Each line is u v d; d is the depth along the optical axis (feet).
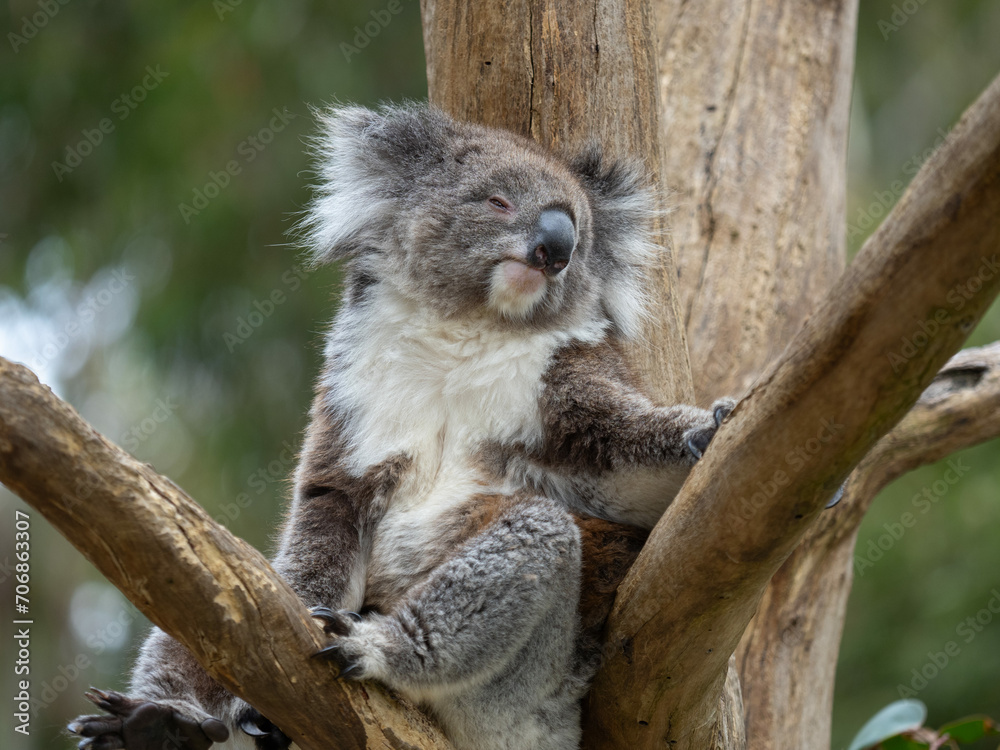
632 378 26.45
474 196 27.20
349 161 29.07
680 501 19.29
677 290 29.99
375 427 25.90
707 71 35.86
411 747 19.89
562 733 22.56
